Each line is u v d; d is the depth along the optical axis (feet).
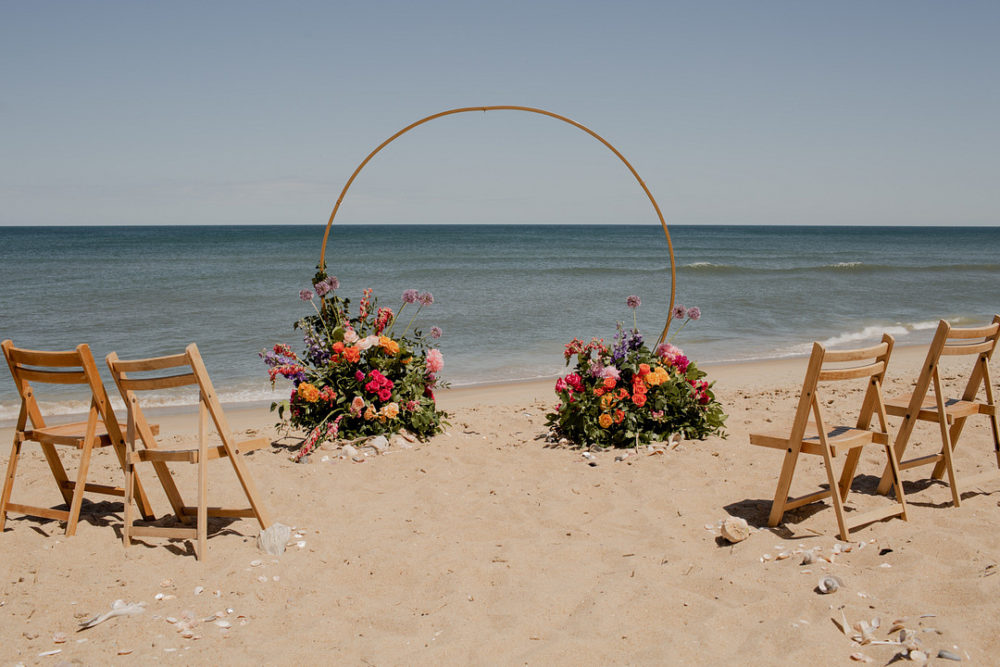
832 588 10.66
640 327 56.39
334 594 11.27
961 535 12.49
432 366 22.00
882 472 17.06
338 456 19.36
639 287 91.56
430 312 65.00
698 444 19.95
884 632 9.48
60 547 13.01
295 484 16.98
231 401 33.27
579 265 141.69
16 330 53.98
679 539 13.29
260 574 11.94
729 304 71.61
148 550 13.06
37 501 16.05
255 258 156.66
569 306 70.18
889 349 14.06
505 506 15.39
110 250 191.62
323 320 22.09
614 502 15.46
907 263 147.33
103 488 14.70
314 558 12.63
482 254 185.37
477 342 49.39
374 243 263.08
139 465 18.78
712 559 12.35
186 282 94.43
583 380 20.92
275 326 56.29
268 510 15.20
